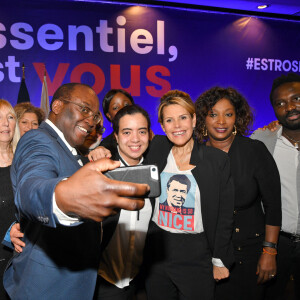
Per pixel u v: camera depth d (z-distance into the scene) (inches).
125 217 61.8
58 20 142.6
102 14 146.6
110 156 62.6
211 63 159.8
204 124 75.8
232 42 161.5
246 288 69.5
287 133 81.6
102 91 148.4
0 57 137.4
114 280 64.0
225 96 72.9
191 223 64.3
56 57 143.3
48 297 42.9
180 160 67.2
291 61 166.9
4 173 67.6
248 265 69.1
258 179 68.4
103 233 60.7
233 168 69.2
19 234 49.1
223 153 65.1
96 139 102.4
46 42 141.9
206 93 75.0
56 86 143.6
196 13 156.6
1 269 64.4
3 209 65.1
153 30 152.3
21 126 103.7
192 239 65.2
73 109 47.6
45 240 43.8
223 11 159.3
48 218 22.2
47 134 43.8
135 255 65.1
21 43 139.3
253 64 164.4
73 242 44.9
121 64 149.9
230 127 72.8
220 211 64.8
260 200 72.3
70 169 42.1
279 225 69.1
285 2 153.6
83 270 45.4
